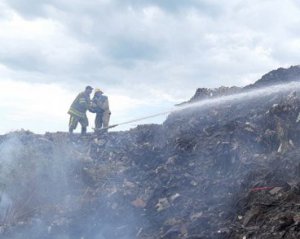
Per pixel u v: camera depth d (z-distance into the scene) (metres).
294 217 4.77
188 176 7.31
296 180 5.72
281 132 7.17
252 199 5.68
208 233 5.38
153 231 6.16
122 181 8.35
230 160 7.25
